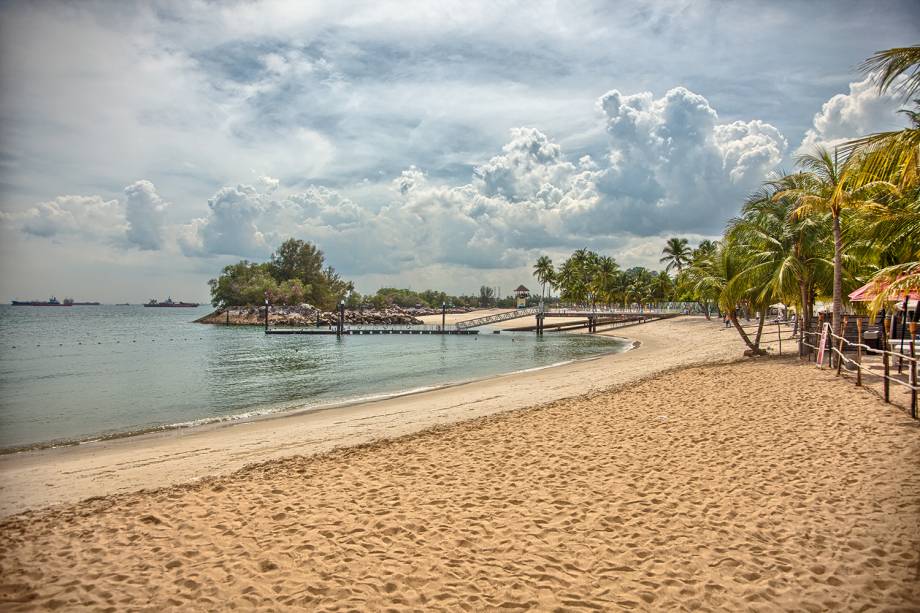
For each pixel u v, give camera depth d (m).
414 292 191.88
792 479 6.84
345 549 5.35
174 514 6.41
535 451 8.90
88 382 25.30
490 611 4.23
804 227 19.33
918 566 4.64
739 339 36.03
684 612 4.14
